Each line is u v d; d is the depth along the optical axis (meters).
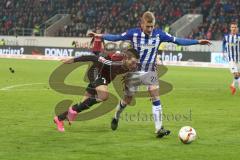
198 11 80.50
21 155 13.30
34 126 17.98
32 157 13.09
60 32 84.06
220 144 15.16
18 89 31.69
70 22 86.62
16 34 85.38
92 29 82.38
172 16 80.94
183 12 81.38
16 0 92.81
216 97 29.12
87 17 85.19
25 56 79.50
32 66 57.59
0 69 51.12
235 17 75.75
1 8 92.88
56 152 13.74
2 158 12.93
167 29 75.56
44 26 86.56
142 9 82.69
